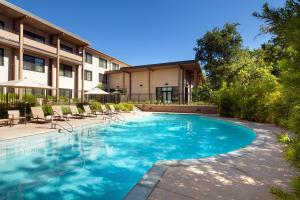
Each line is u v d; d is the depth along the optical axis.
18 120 10.41
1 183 4.53
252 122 12.24
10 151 6.82
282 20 1.63
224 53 30.95
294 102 1.61
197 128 12.72
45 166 5.61
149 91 26.38
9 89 16.77
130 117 16.45
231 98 15.28
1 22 16.81
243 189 3.22
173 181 3.48
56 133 8.68
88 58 27.31
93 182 4.70
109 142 8.81
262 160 4.69
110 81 30.67
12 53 17.55
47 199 3.88
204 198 2.92
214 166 4.26
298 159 1.54
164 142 9.05
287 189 3.18
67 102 17.69
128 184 4.62
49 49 19.81
